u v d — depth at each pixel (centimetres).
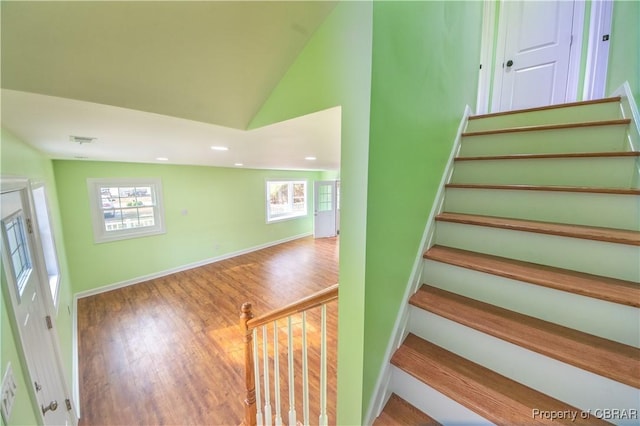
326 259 577
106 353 268
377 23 79
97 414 201
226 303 375
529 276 106
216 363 254
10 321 96
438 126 144
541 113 173
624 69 174
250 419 164
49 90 79
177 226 489
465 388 94
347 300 94
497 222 130
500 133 170
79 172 375
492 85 271
